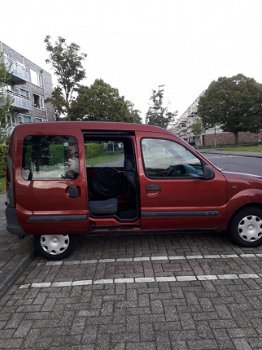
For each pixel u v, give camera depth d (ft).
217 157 87.45
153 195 13.47
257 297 10.18
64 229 13.14
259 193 14.15
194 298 10.26
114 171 15.81
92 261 13.74
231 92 153.99
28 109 101.14
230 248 14.78
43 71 122.21
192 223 13.88
